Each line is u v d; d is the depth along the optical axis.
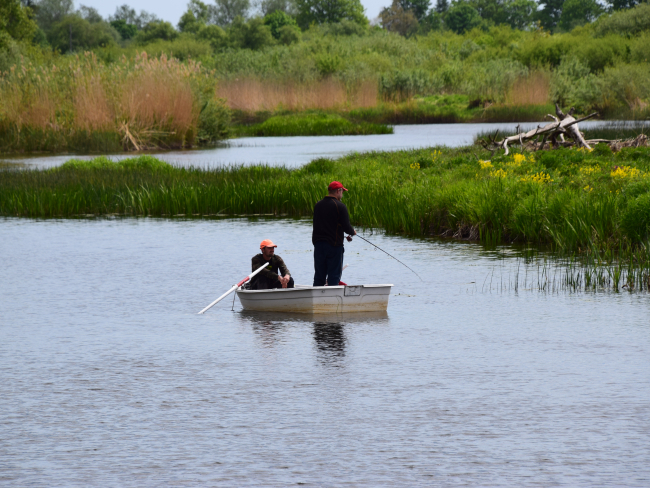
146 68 170.00
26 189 93.12
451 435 24.97
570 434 24.95
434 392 29.17
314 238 44.78
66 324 40.62
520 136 101.06
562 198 66.19
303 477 22.03
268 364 33.03
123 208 89.75
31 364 33.34
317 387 29.88
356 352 34.78
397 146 151.38
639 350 34.59
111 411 27.47
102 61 173.88
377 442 24.45
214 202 87.94
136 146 162.00
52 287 50.19
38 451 24.02
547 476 21.95
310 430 25.48
